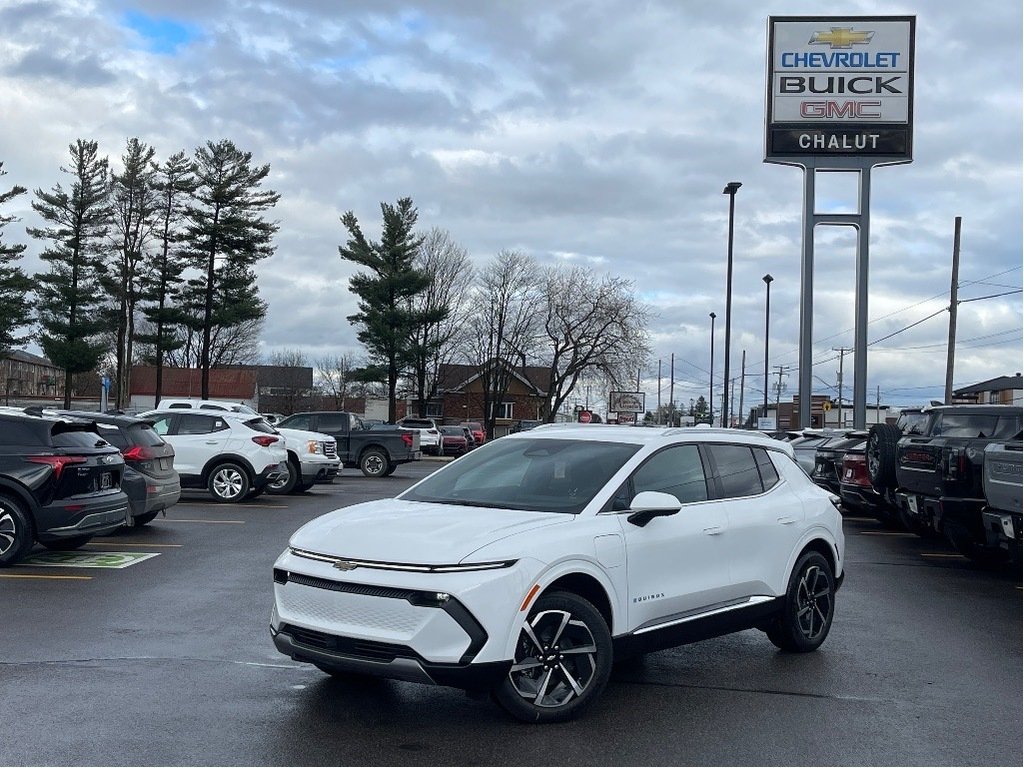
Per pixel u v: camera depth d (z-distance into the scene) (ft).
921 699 21.44
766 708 20.52
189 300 177.99
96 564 36.32
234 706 19.70
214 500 60.49
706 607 22.21
